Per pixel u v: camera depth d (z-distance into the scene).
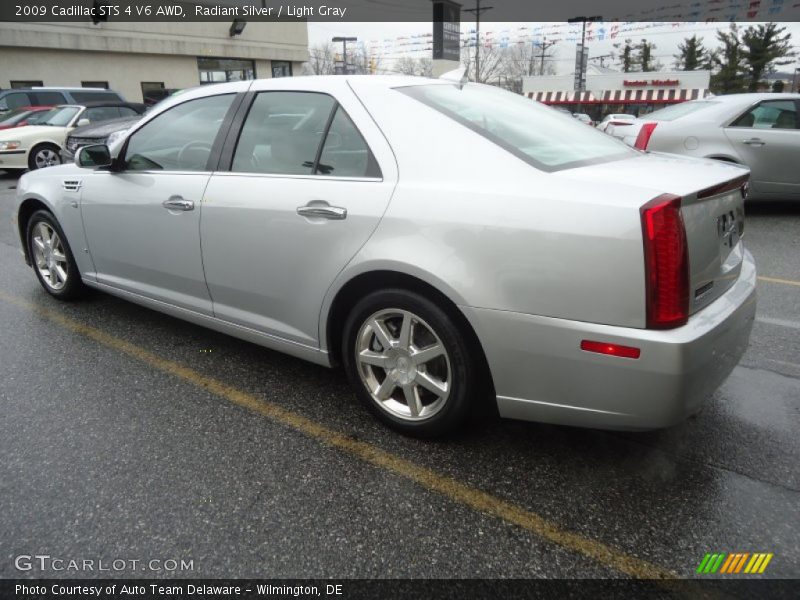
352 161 2.66
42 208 4.34
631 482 2.39
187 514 2.21
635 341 2.04
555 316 2.15
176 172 3.31
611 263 2.04
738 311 2.30
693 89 33.38
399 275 2.49
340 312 2.82
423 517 2.20
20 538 2.10
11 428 2.77
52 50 20.42
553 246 2.12
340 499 2.30
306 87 2.91
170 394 3.10
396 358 2.63
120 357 3.53
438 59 32.00
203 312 3.34
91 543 2.08
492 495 2.32
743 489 2.34
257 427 2.79
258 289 3.00
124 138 3.62
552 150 2.55
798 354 3.51
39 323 4.05
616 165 2.49
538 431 2.74
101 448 2.62
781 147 6.93
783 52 51.09
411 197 2.43
